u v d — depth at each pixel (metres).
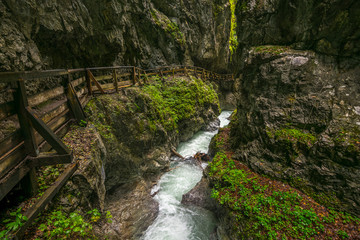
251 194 4.99
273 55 5.62
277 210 4.39
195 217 5.91
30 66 4.50
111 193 6.36
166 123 9.20
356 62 4.63
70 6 6.03
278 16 5.75
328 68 5.00
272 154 5.62
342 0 4.34
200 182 6.89
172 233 5.46
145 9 11.88
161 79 12.33
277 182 5.32
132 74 8.80
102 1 7.39
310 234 3.78
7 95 2.48
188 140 12.34
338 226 3.90
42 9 4.93
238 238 4.29
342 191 4.25
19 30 4.22
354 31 4.42
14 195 2.78
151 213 6.04
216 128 14.48
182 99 11.82
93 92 6.55
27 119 2.68
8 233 2.19
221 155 7.26
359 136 4.15
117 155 6.13
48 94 3.65
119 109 6.50
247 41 7.10
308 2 4.93
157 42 14.45
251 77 6.69
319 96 5.04
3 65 3.66
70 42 6.52
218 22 20.62
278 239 3.76
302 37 5.37
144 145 7.30
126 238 4.98
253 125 6.28
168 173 8.48
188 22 17.34
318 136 4.83
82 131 4.68
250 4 6.31
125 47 10.73
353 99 4.57
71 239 2.78
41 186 2.99
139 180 7.21
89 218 3.63
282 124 5.55
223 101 22.09
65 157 2.92
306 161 4.91
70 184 3.36
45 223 2.72
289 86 5.48
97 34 7.76
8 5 3.88
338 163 4.34
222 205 5.06
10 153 2.43
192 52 19.02
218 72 25.12
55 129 3.98
